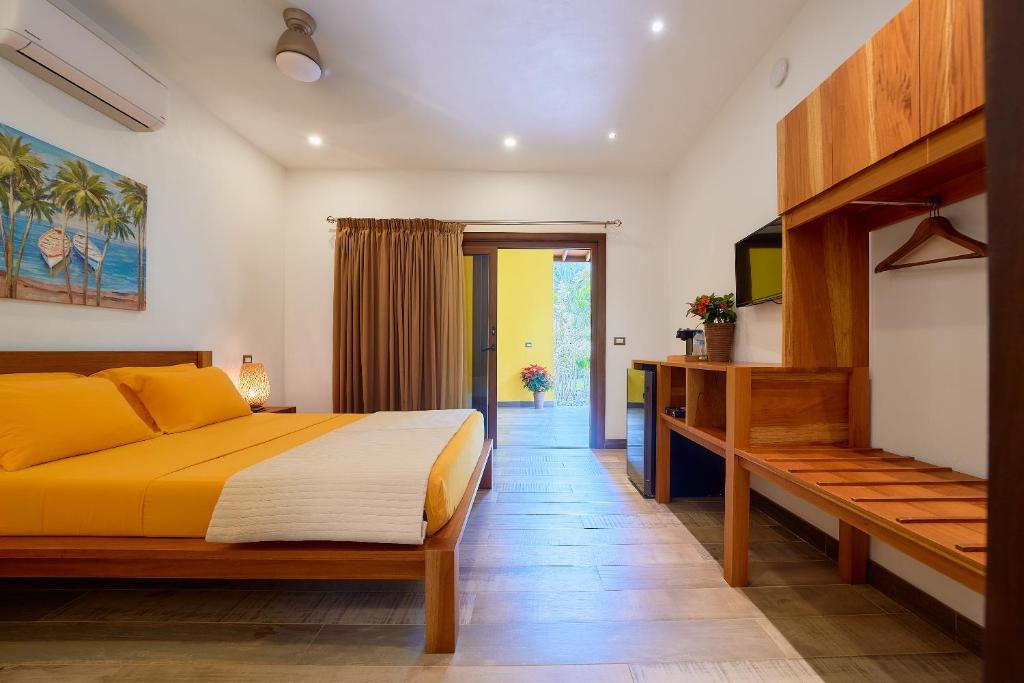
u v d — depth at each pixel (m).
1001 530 0.39
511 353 7.14
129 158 2.29
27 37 1.64
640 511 2.38
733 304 2.68
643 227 3.93
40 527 1.27
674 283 3.75
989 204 0.40
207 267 2.89
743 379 1.60
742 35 2.17
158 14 2.04
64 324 1.97
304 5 1.98
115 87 2.00
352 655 1.23
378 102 2.78
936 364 1.38
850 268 1.63
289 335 3.83
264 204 3.53
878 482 1.16
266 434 2.00
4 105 1.72
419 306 3.73
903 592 1.47
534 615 1.42
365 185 3.86
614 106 2.82
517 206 3.90
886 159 1.15
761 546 1.95
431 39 2.20
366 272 3.69
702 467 2.59
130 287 2.28
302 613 1.44
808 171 1.46
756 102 2.40
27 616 1.42
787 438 1.63
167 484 1.28
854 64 1.24
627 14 2.03
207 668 1.17
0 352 1.71
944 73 0.97
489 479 2.77
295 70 2.19
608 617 1.41
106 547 1.24
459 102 2.78
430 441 1.74
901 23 1.08
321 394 3.86
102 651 1.24
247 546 1.26
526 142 3.33
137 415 1.89
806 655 1.22
